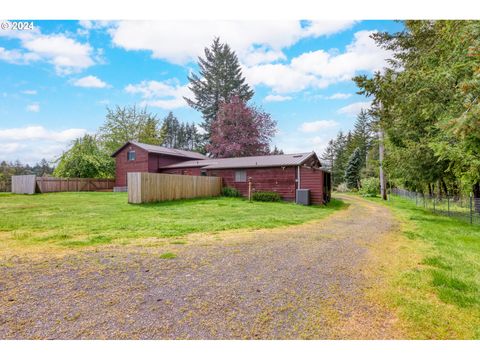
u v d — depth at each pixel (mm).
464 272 3609
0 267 3490
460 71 6141
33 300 2584
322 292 2908
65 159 22109
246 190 16359
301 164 14828
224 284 3080
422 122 9844
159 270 3490
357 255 4395
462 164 8305
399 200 19219
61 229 5906
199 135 38188
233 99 32188
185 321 2283
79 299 2627
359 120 42094
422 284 3141
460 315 2434
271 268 3668
